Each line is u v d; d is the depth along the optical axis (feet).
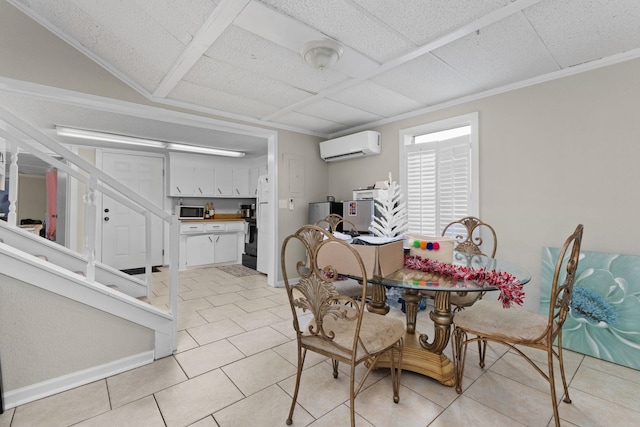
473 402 5.30
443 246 6.02
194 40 6.59
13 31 7.33
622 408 5.11
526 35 6.39
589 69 7.44
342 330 4.97
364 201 11.82
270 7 5.52
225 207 20.31
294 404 4.78
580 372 6.23
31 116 10.52
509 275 5.08
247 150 17.28
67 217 14.44
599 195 7.29
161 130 12.68
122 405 5.21
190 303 10.84
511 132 8.77
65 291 5.64
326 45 6.59
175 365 6.54
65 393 5.52
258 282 14.06
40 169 18.38
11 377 5.18
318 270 4.52
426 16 5.78
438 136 11.26
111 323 6.18
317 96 9.80
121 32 6.90
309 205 13.96
